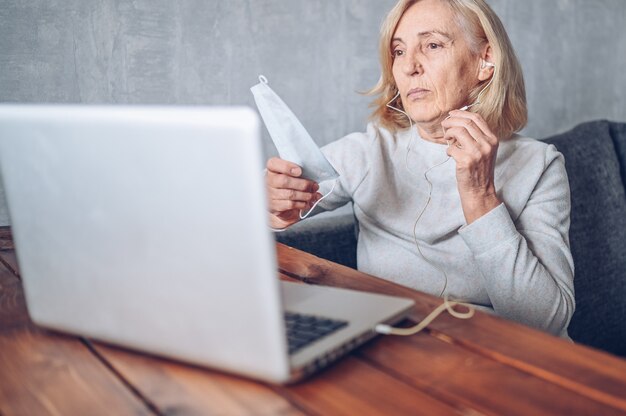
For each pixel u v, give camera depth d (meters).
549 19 2.25
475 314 0.83
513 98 1.43
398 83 1.44
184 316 0.66
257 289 0.60
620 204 1.92
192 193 0.60
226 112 0.57
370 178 1.51
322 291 0.89
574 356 0.71
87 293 0.72
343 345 0.71
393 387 0.65
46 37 1.55
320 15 1.83
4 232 1.33
